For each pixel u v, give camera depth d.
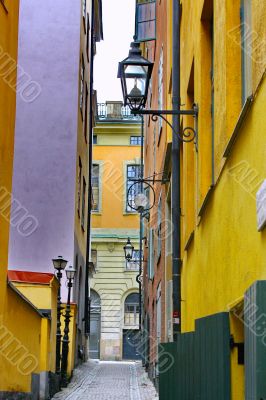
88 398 17.03
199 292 9.95
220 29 7.63
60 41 25.59
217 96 7.90
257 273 5.52
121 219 48.00
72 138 25.03
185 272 12.59
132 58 10.26
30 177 24.70
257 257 5.52
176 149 11.60
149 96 31.11
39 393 15.41
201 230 9.68
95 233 47.84
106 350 47.00
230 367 6.71
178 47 11.74
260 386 4.98
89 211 33.12
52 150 24.91
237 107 7.11
